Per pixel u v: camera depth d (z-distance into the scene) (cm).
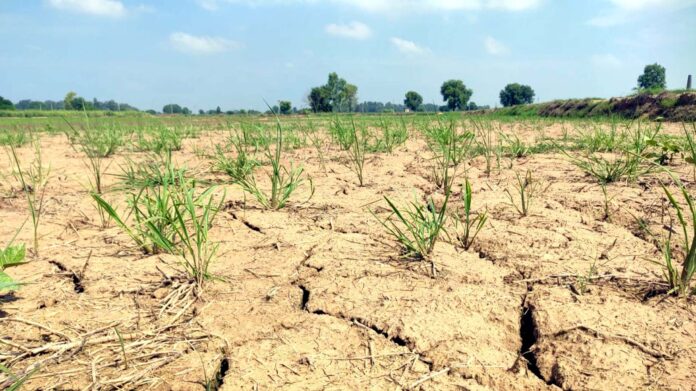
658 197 243
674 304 135
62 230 210
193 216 155
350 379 108
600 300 138
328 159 407
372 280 155
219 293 148
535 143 483
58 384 104
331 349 119
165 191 184
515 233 195
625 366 109
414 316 132
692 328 123
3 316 133
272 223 216
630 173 285
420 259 172
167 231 190
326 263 169
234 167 312
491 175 318
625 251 175
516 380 108
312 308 138
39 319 132
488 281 155
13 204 259
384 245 187
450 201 252
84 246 189
